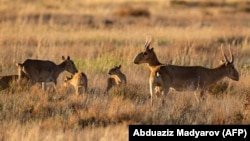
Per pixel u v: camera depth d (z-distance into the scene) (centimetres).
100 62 7581
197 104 5653
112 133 4700
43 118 5197
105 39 10175
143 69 7300
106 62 7594
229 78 6462
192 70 5875
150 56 6091
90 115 5191
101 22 13325
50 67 6538
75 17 14138
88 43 9825
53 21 13000
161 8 18662
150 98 5959
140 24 13200
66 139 4538
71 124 4975
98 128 4881
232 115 5269
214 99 5825
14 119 5103
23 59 7906
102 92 6262
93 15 15062
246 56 8662
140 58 6075
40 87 6450
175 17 15338
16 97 5722
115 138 4569
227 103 5612
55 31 11200
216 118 5212
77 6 18650
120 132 4706
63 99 5862
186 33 10744
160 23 13475
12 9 15025
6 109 5391
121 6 18912
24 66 6338
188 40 9481
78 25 12581
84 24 12850
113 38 10294
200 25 12688
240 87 6425
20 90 6028
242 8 18000
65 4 19138
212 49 9169
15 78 6294
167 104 5609
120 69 7088
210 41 9912
